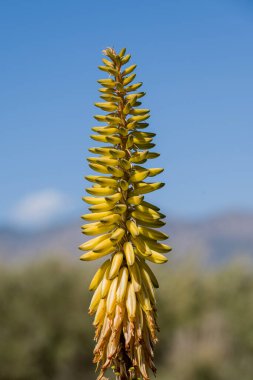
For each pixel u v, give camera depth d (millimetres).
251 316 30016
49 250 28875
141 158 4543
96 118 4617
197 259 32594
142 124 4637
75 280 28484
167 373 27000
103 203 4605
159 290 30859
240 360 28297
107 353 4488
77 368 27469
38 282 27750
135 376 4500
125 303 4520
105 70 4652
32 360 26406
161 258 4578
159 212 4648
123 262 4660
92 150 4582
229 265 33750
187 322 30000
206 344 28312
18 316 26859
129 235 4656
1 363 26172
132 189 4652
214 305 31984
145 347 4535
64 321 27453
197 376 26656
